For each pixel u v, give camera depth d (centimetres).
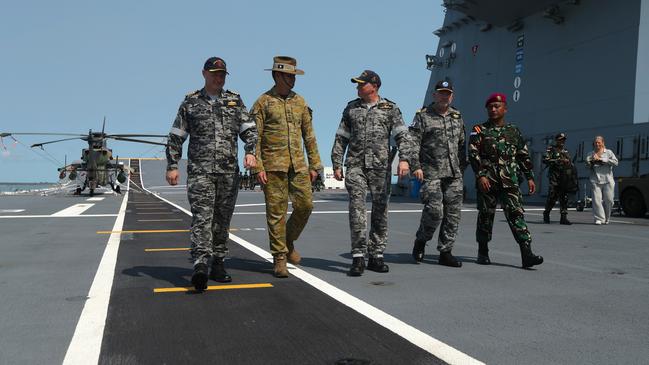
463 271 457
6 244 626
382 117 441
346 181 444
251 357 238
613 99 1468
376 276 432
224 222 412
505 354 242
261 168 414
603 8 1519
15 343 257
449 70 2284
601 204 910
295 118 430
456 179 480
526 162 484
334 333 274
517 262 505
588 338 267
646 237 713
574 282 408
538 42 1769
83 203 1634
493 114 486
